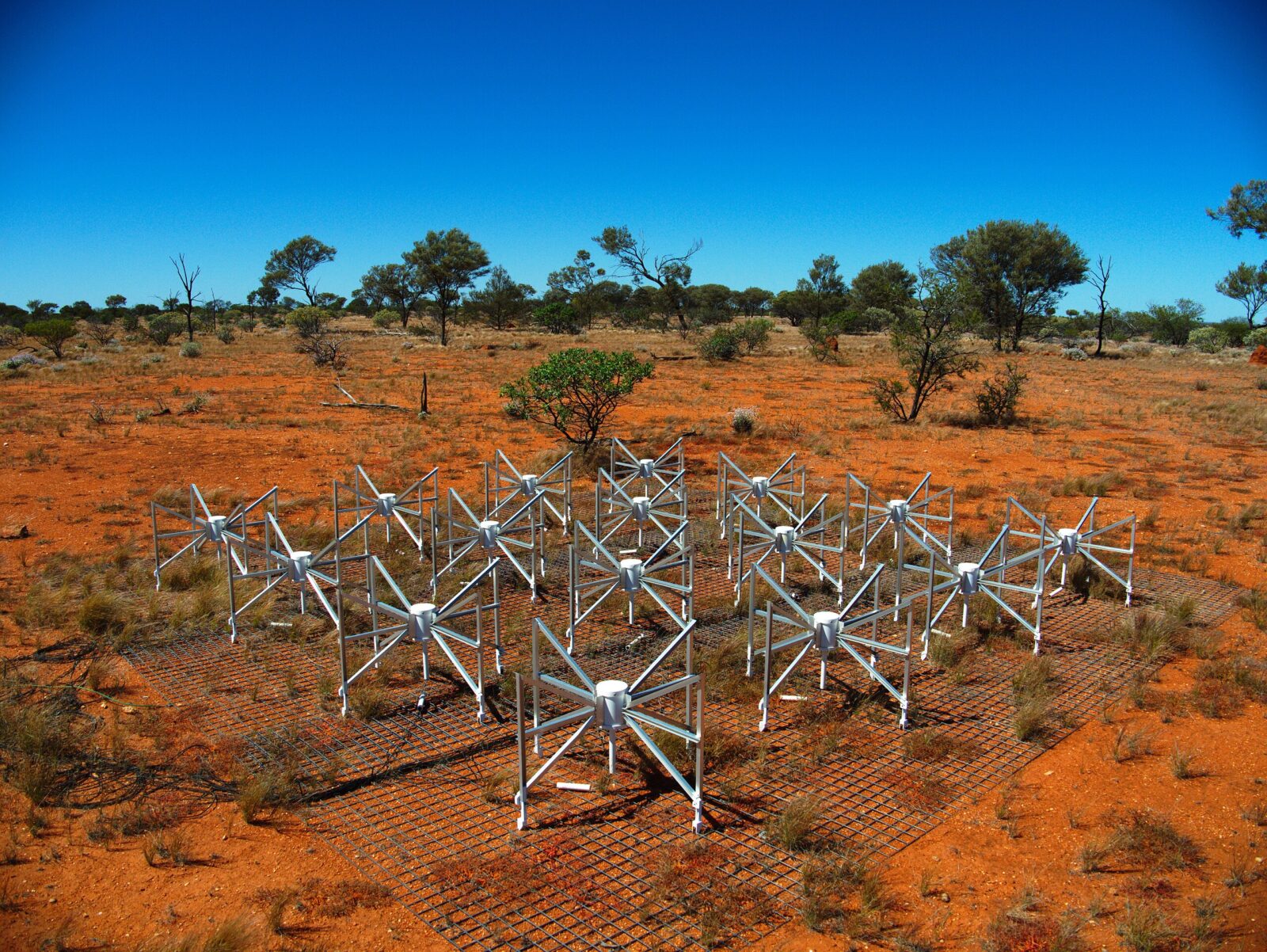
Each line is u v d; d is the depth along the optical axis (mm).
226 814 5113
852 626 6148
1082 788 5383
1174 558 10391
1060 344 58125
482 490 14070
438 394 27531
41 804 5195
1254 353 40688
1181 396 27844
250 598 8602
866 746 5941
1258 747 5867
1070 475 15633
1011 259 51938
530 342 50188
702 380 31938
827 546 9047
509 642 7836
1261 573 9883
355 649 7598
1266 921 4094
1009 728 6203
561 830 4914
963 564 7508
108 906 4285
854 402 26203
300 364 37500
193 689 6809
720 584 9555
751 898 4301
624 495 10609
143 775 5512
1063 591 9172
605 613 8531
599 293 79688
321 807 5184
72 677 6984
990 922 4121
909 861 4637
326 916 4184
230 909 4250
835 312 81625
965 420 22375
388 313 74312
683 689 6793
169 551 10586
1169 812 5094
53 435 19172
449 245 52125
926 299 22688
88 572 9633
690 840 4805
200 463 16375
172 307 83875
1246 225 49938
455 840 4828
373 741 6008
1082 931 4051
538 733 4914
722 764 5672
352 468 16062
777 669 7164
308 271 82812
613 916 4176
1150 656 7430
